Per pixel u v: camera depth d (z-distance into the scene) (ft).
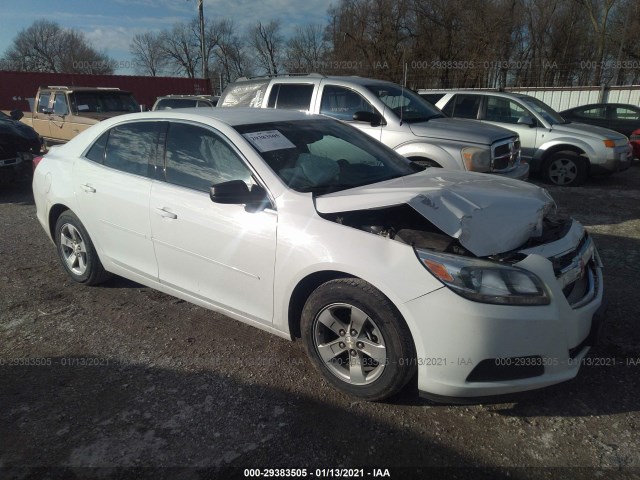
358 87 22.20
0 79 67.26
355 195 9.43
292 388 9.65
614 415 8.74
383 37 106.52
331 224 9.10
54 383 9.89
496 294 7.83
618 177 32.63
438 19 104.22
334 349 9.34
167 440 8.30
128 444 8.21
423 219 10.02
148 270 12.25
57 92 38.73
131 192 12.10
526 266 8.11
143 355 10.89
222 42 166.91
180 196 11.12
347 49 109.40
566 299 8.29
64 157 14.37
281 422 8.69
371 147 12.70
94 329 12.07
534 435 8.30
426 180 11.00
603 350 10.77
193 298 11.48
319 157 11.19
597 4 103.81
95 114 37.32
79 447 8.16
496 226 8.79
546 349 8.02
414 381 9.31
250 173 10.28
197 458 7.90
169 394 9.51
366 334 8.84
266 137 10.96
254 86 25.03
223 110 12.66
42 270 15.97
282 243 9.45
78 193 13.44
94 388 9.73
